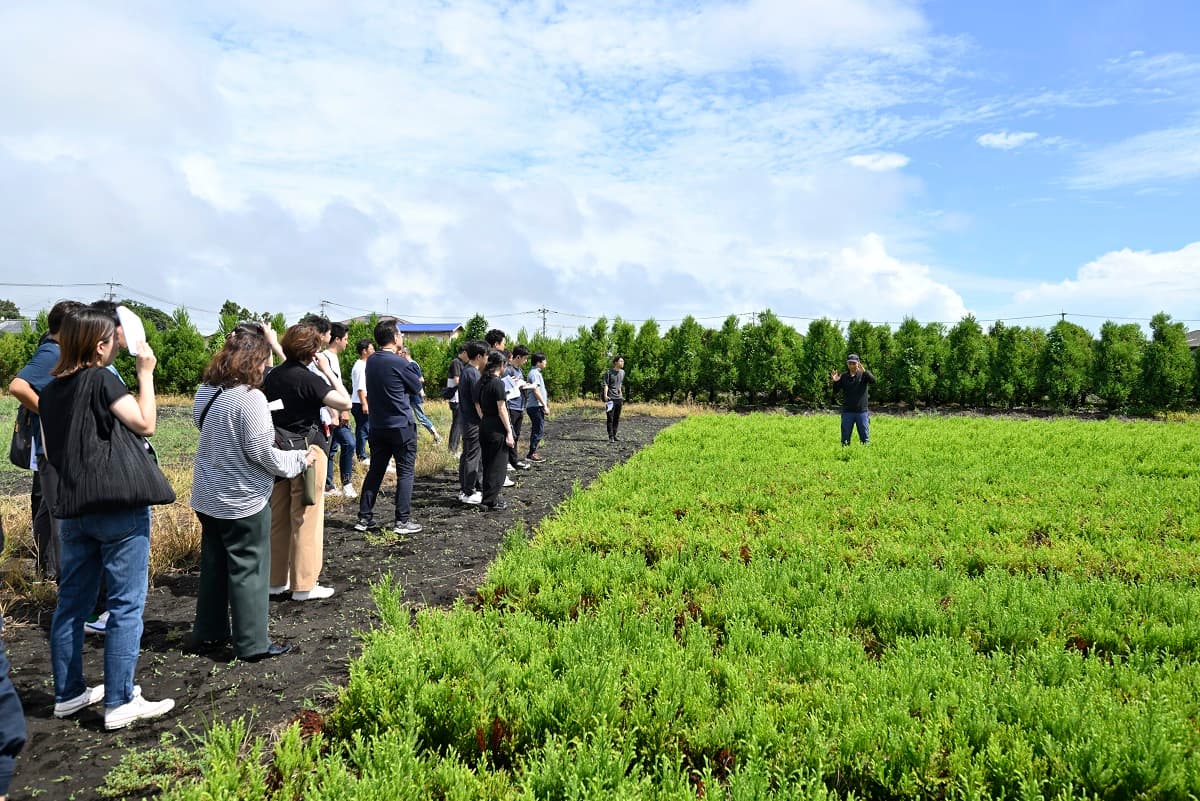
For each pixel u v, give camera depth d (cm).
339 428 979
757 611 532
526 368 2725
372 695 370
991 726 348
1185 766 315
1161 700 373
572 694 373
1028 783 304
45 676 433
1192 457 1395
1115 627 505
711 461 1352
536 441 1359
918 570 616
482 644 432
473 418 953
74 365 357
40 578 577
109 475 355
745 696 378
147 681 428
